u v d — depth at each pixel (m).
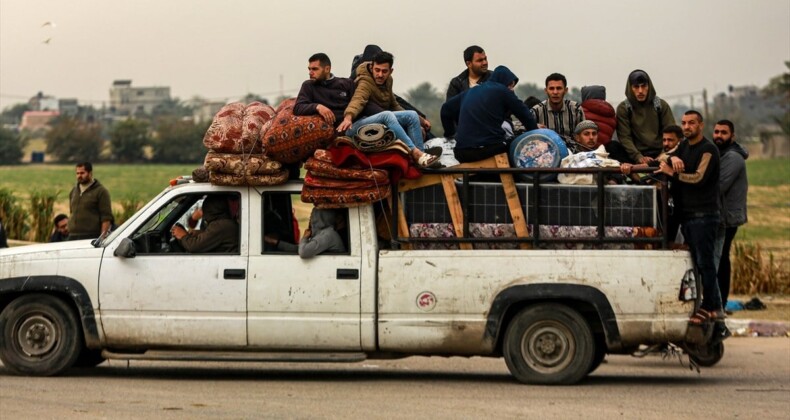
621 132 16.33
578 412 12.19
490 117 14.26
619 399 13.13
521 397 13.15
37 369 14.28
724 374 15.86
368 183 13.77
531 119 14.62
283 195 14.25
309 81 14.25
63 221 23.69
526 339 14.01
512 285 13.85
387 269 13.88
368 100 14.40
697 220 14.14
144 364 16.62
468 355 14.13
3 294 14.37
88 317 14.06
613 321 13.84
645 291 13.86
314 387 13.91
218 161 13.87
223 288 13.94
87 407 12.16
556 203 14.08
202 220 14.41
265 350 14.04
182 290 13.97
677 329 13.94
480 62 16.94
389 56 14.48
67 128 139.62
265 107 14.34
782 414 12.28
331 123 13.80
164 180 102.81
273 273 13.92
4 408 12.05
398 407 12.35
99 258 14.13
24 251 14.30
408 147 13.88
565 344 14.01
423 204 14.08
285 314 13.91
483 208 14.12
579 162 14.20
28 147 159.00
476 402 12.75
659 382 14.81
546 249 13.97
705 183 14.05
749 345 19.38
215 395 13.09
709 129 117.81
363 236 13.97
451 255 13.88
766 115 192.00
